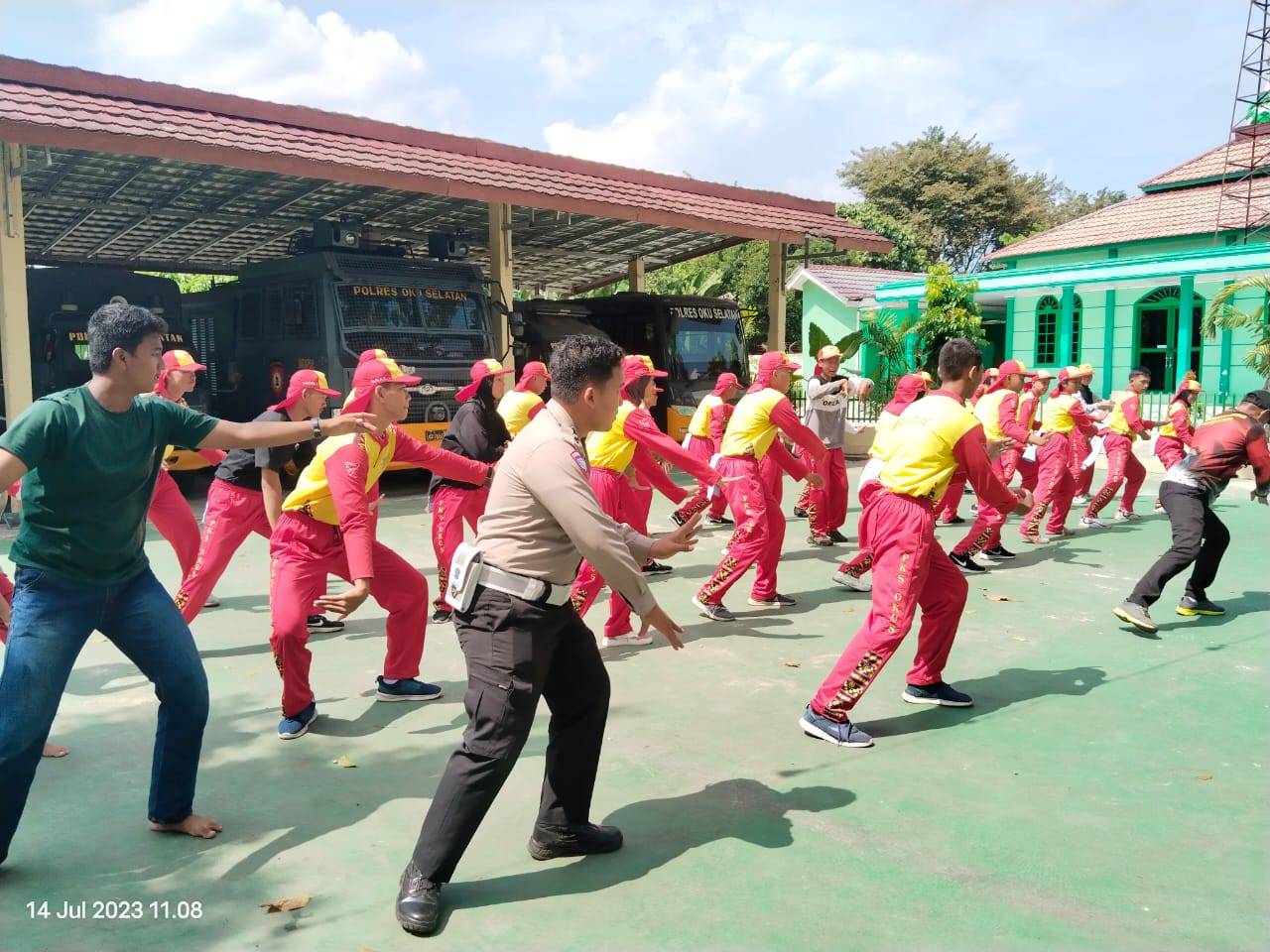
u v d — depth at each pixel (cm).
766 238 1565
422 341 1261
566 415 306
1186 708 481
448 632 620
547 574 300
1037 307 2289
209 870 325
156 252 1719
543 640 301
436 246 1351
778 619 652
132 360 312
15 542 318
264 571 794
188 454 1109
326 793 385
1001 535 973
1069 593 724
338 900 306
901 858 333
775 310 1723
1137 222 2412
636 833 352
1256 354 1627
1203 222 2239
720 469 647
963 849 339
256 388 1334
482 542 305
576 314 1631
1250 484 1280
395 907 301
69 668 320
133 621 331
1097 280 2094
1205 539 645
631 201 1391
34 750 313
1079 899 306
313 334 1216
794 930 289
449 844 292
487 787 294
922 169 4450
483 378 641
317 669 543
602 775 402
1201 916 297
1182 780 397
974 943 282
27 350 1009
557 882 318
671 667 548
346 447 416
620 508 596
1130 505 1064
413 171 1183
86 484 309
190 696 339
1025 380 998
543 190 1295
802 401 1836
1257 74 2330
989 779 398
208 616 656
